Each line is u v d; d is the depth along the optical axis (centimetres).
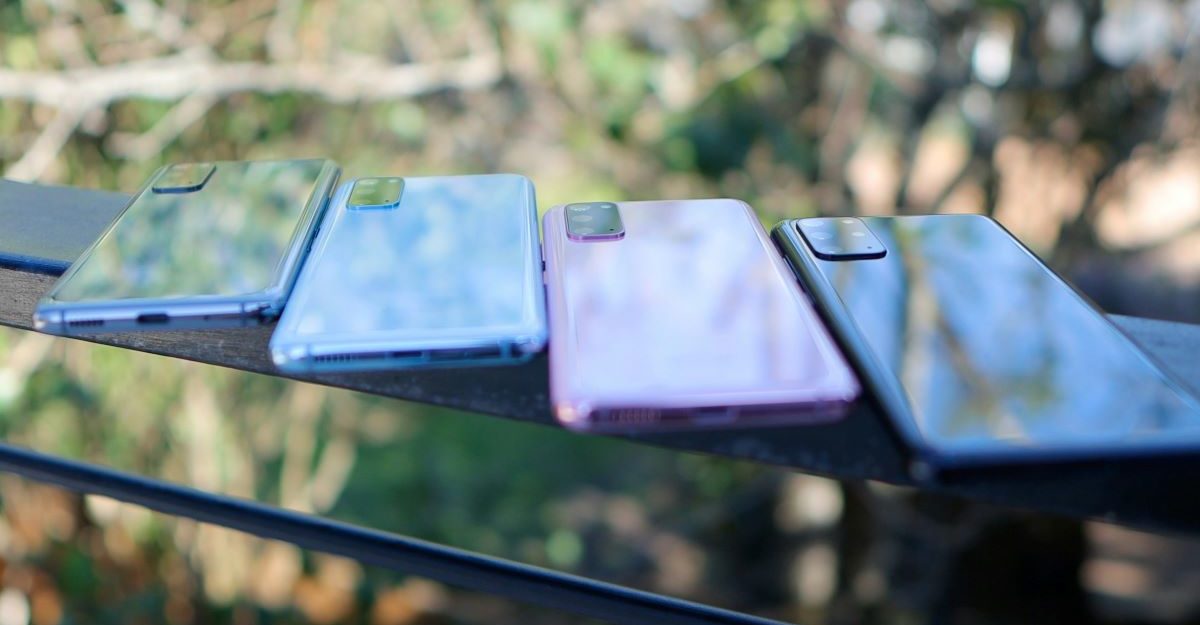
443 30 158
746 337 40
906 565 186
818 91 160
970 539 177
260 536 49
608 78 153
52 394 145
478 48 158
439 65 156
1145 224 161
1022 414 36
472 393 40
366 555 47
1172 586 199
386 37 159
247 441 166
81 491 50
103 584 154
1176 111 149
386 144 162
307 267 43
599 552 209
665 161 156
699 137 154
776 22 149
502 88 159
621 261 44
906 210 165
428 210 47
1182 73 146
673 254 44
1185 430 35
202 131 154
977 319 40
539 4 149
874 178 168
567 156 163
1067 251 161
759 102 156
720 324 40
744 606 201
